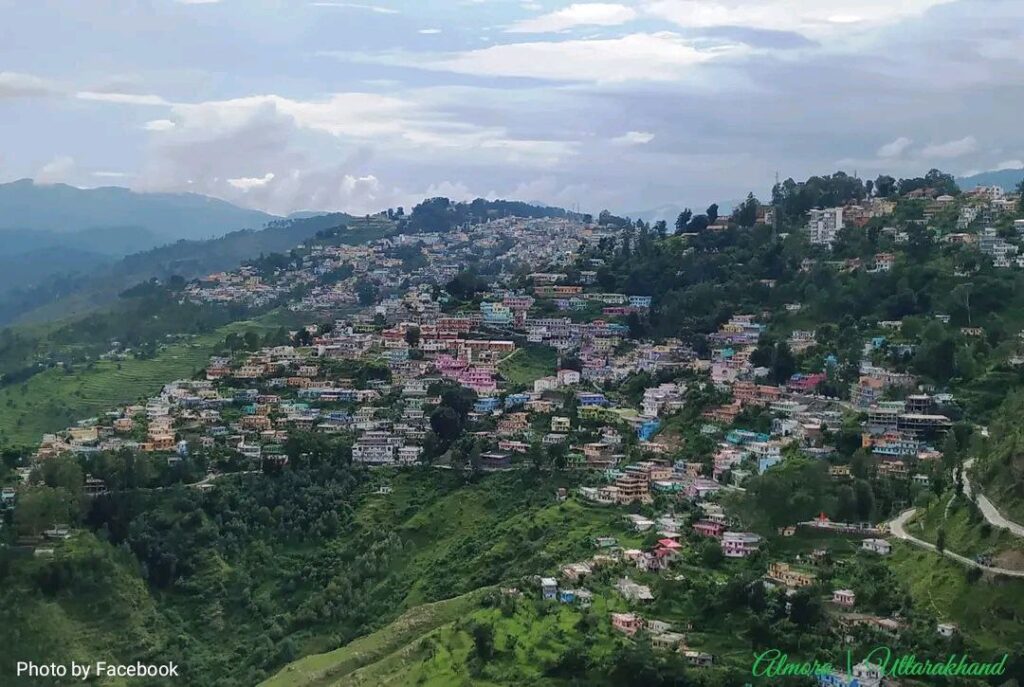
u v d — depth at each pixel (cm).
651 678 18638
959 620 19475
